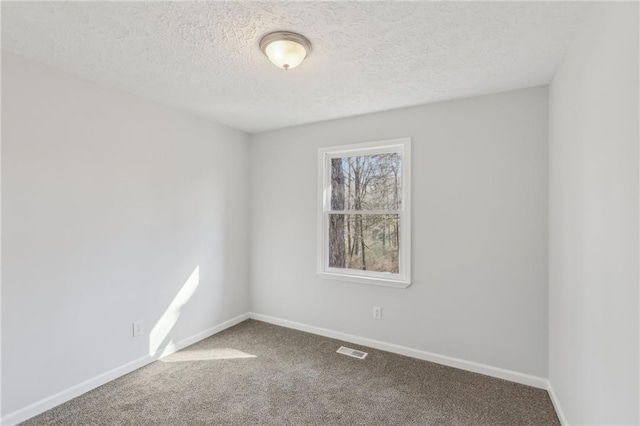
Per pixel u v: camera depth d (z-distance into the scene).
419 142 2.82
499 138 2.51
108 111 2.41
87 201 2.27
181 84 2.39
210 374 2.52
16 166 1.92
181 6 1.49
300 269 3.49
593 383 1.45
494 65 2.07
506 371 2.46
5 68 1.88
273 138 3.67
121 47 1.86
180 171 2.98
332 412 2.05
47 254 2.06
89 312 2.28
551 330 2.24
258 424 1.93
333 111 3.00
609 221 1.27
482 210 2.57
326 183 3.36
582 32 1.60
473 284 2.60
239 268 3.70
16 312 1.92
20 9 1.50
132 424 1.92
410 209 2.84
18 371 1.93
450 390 2.31
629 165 1.10
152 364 2.68
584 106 1.56
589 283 1.49
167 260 2.86
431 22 1.61
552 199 2.21
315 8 1.50
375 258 3.11
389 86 2.42
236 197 3.65
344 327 3.21
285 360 2.77
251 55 1.96
